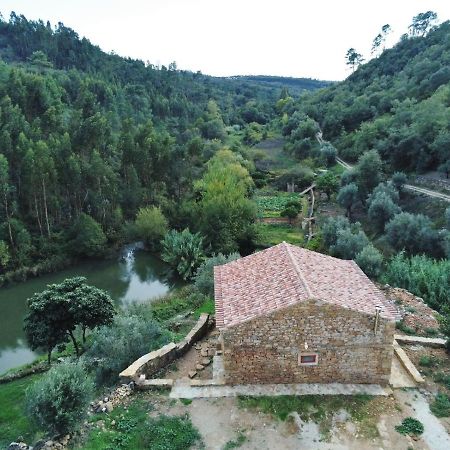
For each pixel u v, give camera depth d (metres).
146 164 60.84
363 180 61.19
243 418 16.41
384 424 16.05
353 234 43.44
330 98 134.00
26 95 75.38
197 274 35.34
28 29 143.38
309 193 76.69
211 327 26.31
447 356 20.56
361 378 18.22
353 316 17.27
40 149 50.09
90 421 16.17
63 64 133.75
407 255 42.28
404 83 103.06
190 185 63.84
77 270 49.72
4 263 45.56
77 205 55.84
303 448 14.98
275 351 17.75
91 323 24.59
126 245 56.75
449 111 66.25
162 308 33.88
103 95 106.50
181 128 112.56
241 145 104.25
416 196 55.59
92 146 61.84
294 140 106.25
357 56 166.88
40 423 14.94
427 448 14.91
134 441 15.21
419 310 25.86
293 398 17.36
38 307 23.70
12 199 50.81
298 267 19.83
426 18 145.00
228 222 51.81
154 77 149.38
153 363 19.89
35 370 26.02
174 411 16.83
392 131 76.25
